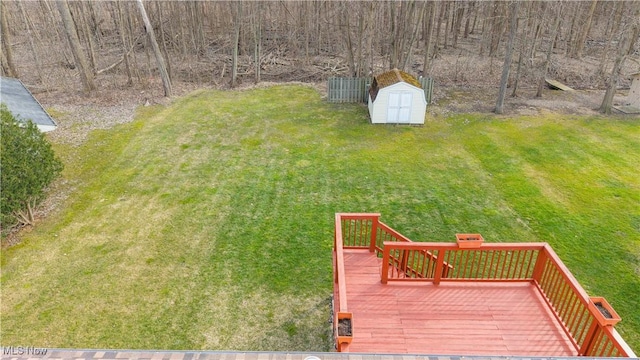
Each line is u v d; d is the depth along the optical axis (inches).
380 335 207.6
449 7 975.0
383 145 522.0
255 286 304.0
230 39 951.0
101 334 264.2
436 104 658.8
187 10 850.8
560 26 907.4
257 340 261.1
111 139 532.1
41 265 323.6
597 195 410.3
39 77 743.1
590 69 803.4
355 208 393.4
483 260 324.2
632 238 346.9
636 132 550.9
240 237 355.9
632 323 266.5
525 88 735.1
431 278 247.3
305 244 346.3
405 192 419.8
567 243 342.0
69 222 375.2
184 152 502.6
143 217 382.0
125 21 934.4
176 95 695.7
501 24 826.8
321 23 927.7
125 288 301.3
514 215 380.8
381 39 769.6
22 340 259.1
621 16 808.9
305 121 595.8
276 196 414.6
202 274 315.3
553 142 523.8
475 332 209.6
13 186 344.2
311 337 263.1
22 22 1010.1
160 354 165.8
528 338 206.2
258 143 527.5
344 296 197.8
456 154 498.0
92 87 688.4
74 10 872.9
